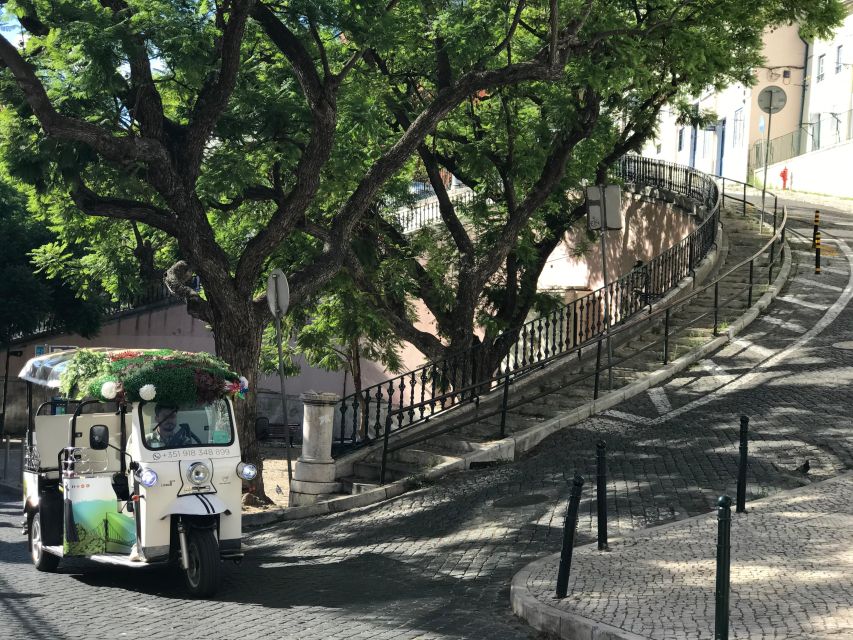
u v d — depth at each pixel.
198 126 16.67
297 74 17.28
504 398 17.62
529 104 25.23
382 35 16.91
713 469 14.27
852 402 16.73
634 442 16.23
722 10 21.95
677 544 11.02
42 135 15.83
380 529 14.30
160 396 11.84
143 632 9.34
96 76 14.87
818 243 27.70
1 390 37.09
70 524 12.14
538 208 25.06
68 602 10.84
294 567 12.63
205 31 15.69
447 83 21.36
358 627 9.34
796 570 9.38
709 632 7.77
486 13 19.52
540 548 12.03
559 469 15.46
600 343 18.75
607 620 8.30
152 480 11.40
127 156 15.68
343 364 30.42
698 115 28.97
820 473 13.66
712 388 18.62
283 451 30.50
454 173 26.25
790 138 49.81
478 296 25.84
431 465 17.14
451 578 11.30
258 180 19.42
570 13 20.42
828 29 24.22
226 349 17.64
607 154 26.86
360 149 20.67
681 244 25.52
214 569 10.98
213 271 17.12
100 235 23.09
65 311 36.09
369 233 24.27
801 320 22.66
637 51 20.62
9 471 26.44
